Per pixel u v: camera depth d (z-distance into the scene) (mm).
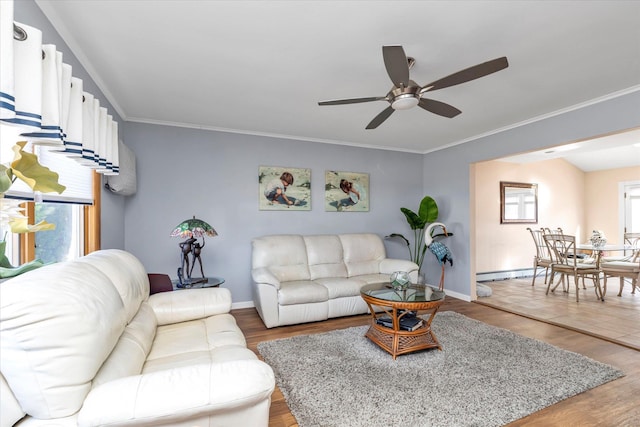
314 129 4023
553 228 6586
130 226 3506
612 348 2721
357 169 4832
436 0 1649
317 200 4527
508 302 4273
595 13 1755
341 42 2053
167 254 3664
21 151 917
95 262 1518
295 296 3277
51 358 942
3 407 927
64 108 1479
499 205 6004
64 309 993
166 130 3686
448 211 4820
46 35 1707
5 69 1034
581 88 2756
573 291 4969
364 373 2240
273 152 4250
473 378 2166
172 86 2719
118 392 997
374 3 1674
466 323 3330
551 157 5754
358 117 3537
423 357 2496
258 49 2137
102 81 2602
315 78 2570
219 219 3930
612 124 2861
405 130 4082
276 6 1699
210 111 3342
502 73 2475
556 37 1992
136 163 3533
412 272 3941
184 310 2150
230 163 4004
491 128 3969
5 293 924
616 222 6578
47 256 1943
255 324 3367
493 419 1737
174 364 1514
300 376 2199
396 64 1747
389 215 5082
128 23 1848
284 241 3951
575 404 1891
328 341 2830
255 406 1126
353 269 4211
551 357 2494
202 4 1684
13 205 955
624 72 2457
